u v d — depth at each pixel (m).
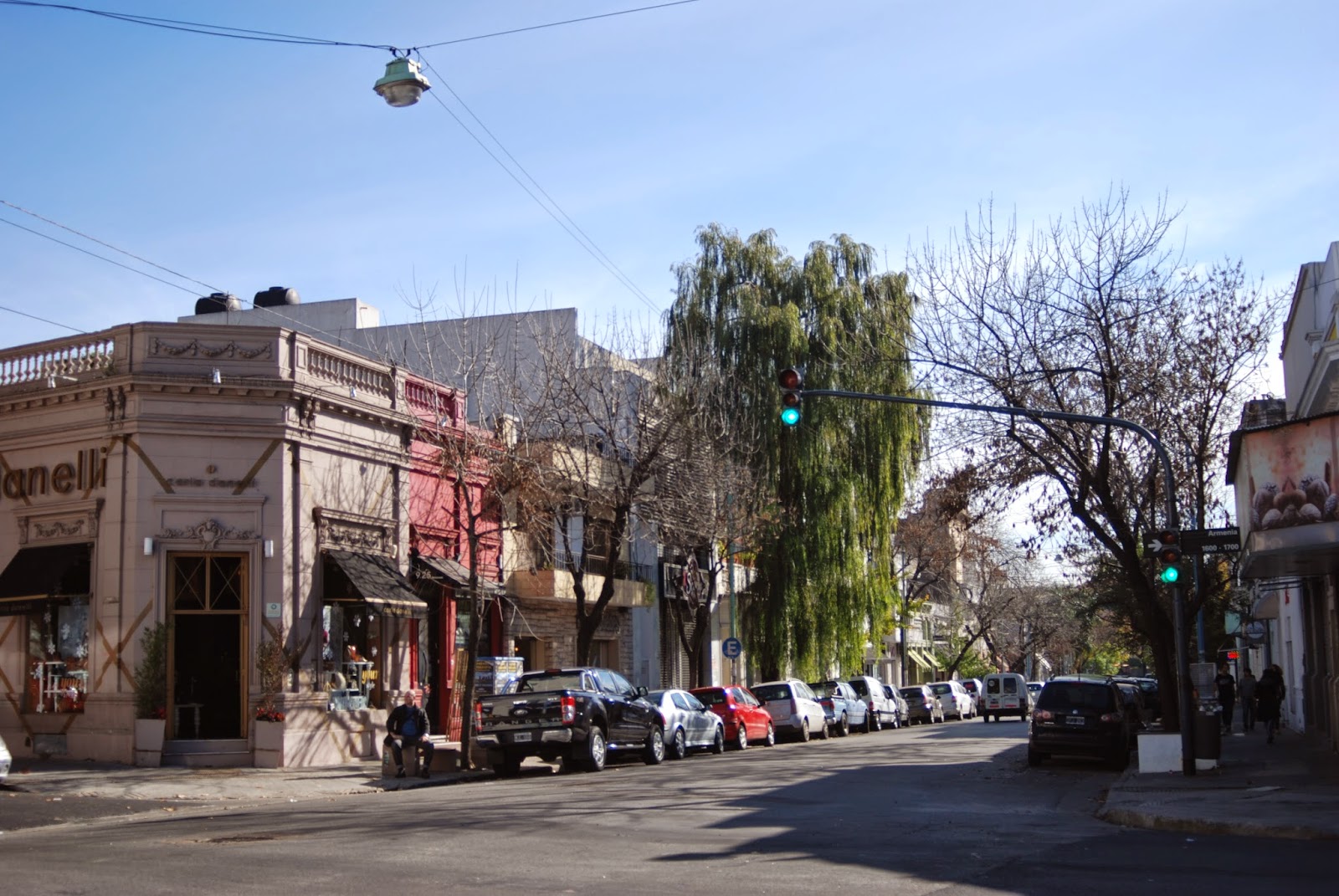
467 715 24.98
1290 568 21.91
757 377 38.19
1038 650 93.75
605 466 32.97
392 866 11.12
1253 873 10.95
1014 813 16.58
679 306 39.31
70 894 9.55
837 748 32.75
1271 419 33.28
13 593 24.53
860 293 39.31
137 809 17.95
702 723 30.12
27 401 25.38
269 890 9.73
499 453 29.31
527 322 38.88
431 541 30.31
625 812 16.09
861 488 39.03
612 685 25.89
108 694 24.02
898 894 9.76
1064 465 26.03
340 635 26.62
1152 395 25.44
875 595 40.56
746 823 14.94
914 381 38.53
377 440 28.06
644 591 40.53
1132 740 28.73
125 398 24.38
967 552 63.94
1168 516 20.61
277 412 25.14
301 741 24.56
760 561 39.28
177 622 24.73
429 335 41.22
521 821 14.99
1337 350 22.97
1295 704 37.75
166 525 24.31
